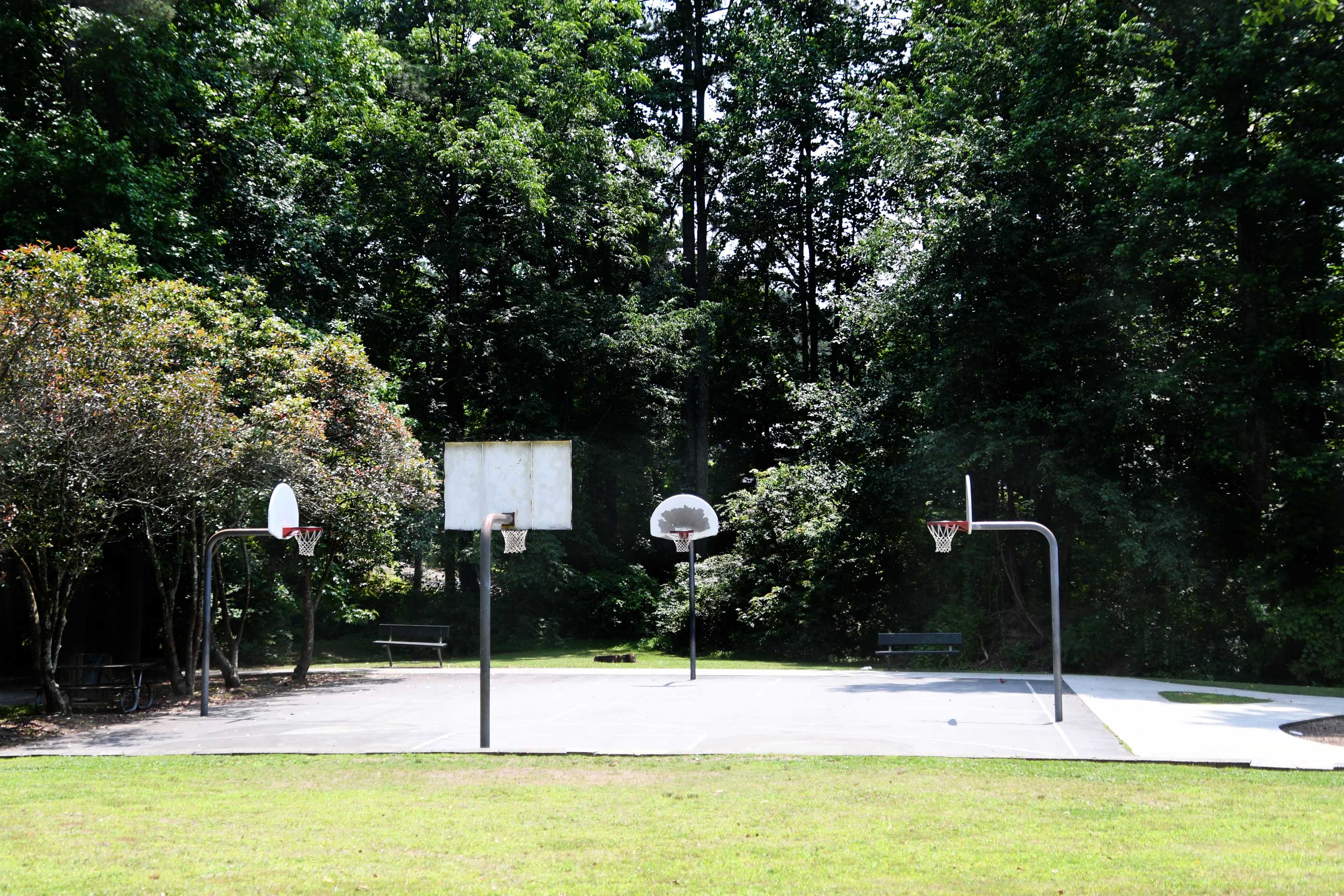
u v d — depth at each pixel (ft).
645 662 88.99
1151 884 19.92
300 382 61.98
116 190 64.03
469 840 23.91
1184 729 42.60
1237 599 82.69
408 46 112.37
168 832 24.99
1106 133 79.00
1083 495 77.30
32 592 51.29
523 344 109.40
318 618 109.29
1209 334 81.05
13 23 65.31
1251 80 70.90
